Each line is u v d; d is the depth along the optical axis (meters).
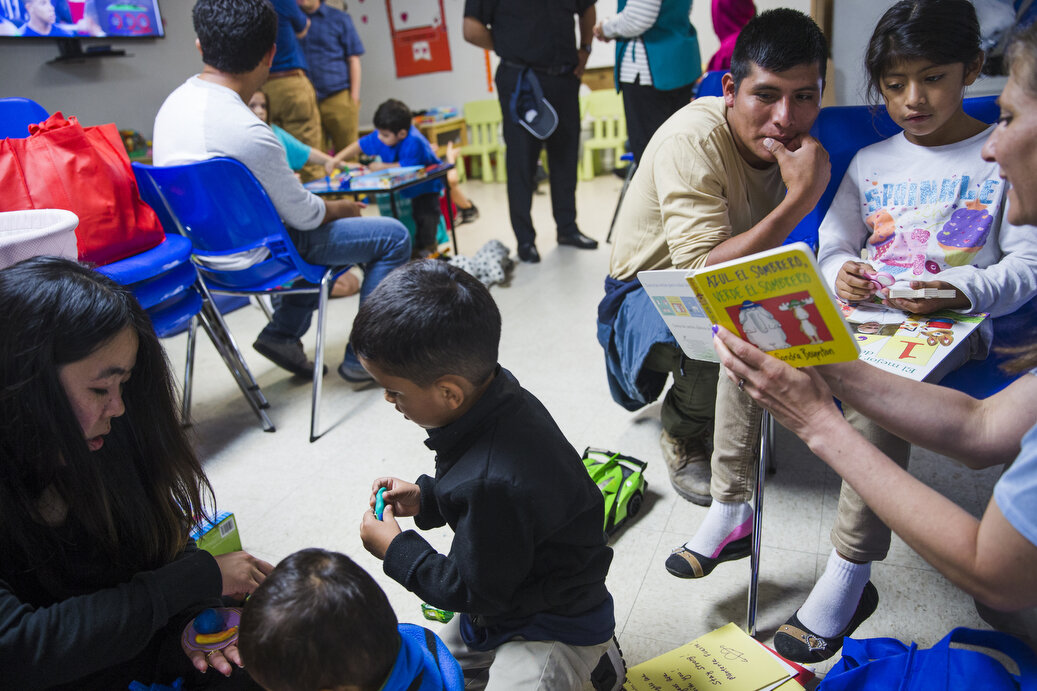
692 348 1.21
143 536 1.12
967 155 1.44
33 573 1.01
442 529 1.80
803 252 0.81
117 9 3.99
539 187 6.05
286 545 1.80
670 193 1.56
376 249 2.41
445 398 1.01
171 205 2.19
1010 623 1.18
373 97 6.84
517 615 1.12
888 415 1.01
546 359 2.70
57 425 0.92
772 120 1.45
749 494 1.48
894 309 1.42
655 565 1.63
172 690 1.06
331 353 3.00
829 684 1.14
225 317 3.61
